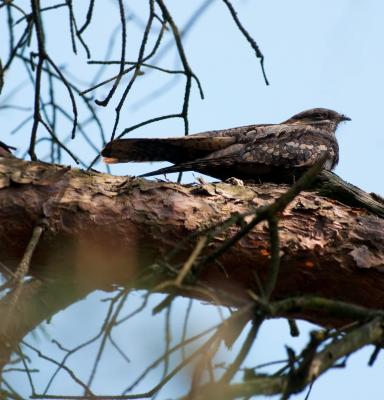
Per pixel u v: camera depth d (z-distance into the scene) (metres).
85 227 8.91
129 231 9.00
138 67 7.87
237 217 6.27
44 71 9.21
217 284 9.26
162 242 9.02
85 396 5.95
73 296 9.20
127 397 6.07
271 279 6.09
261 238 9.02
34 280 9.37
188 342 5.29
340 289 9.23
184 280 6.18
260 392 5.06
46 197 8.93
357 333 5.70
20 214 8.83
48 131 8.88
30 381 6.34
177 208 9.12
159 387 5.79
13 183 8.91
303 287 9.26
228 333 5.85
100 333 5.96
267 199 9.42
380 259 9.10
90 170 9.52
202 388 4.98
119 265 9.10
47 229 8.81
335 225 9.23
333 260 9.11
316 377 5.36
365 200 10.16
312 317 9.09
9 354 7.00
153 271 6.70
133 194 9.15
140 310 5.56
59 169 9.18
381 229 9.25
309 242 9.11
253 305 5.61
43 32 8.36
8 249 8.96
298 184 6.18
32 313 8.77
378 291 9.13
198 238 8.87
